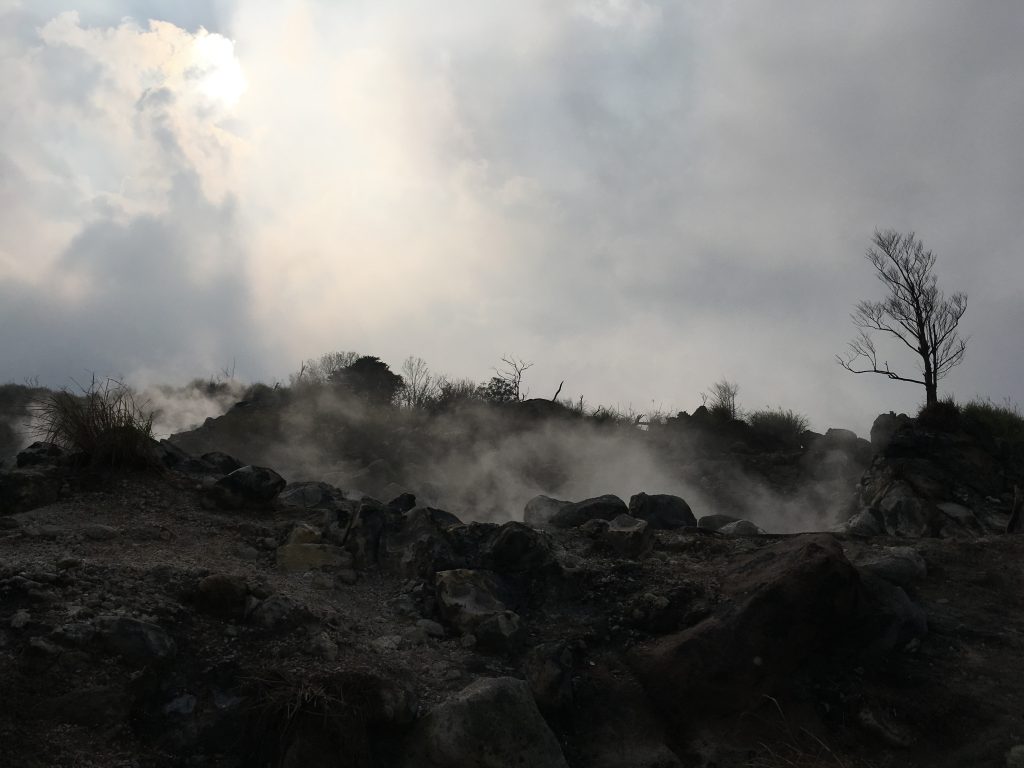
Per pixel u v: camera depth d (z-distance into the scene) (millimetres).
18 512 5578
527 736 3998
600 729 4500
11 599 4055
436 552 5652
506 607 5211
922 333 16562
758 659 4703
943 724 4598
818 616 4852
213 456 7332
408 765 3883
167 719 3764
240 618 4453
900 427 12141
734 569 5586
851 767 4277
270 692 3871
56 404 6609
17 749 3320
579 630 5148
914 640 5219
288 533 5762
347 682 3924
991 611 5734
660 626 5195
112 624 3941
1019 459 11875
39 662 3684
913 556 6172
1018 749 4266
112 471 6168
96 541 5133
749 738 4520
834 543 5289
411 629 4891
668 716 4621
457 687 4363
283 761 3619
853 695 4734
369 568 5695
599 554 6105
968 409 13430
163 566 4676
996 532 9859
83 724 3551
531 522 7156
